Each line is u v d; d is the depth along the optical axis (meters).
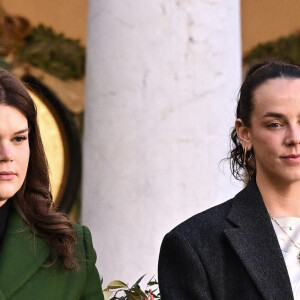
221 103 12.39
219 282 7.77
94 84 12.69
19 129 7.61
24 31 24.14
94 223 12.57
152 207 12.22
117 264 12.29
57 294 8.00
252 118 7.93
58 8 24.61
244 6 24.61
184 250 7.89
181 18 12.30
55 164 22.55
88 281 8.30
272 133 7.79
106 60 12.55
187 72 12.28
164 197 12.20
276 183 7.98
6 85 7.64
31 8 24.34
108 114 12.48
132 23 12.38
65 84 24.03
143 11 12.33
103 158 12.50
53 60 24.12
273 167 7.83
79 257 8.23
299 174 7.77
